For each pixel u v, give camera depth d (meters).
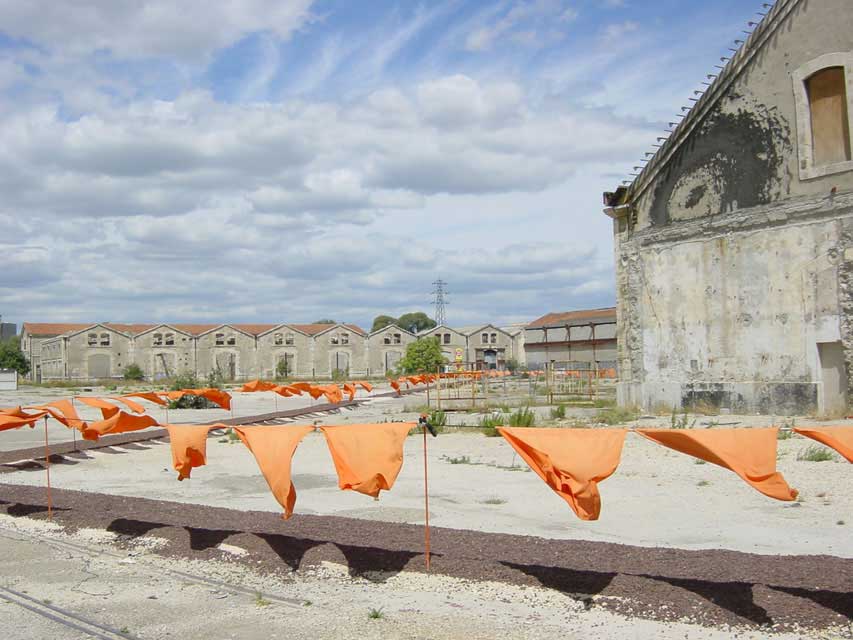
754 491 11.34
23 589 7.35
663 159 22.86
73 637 6.04
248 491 12.66
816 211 19.19
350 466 6.90
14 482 14.06
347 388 30.94
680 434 5.94
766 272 20.25
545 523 9.66
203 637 5.98
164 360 90.69
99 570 7.97
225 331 92.56
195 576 7.67
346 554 7.93
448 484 12.84
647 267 23.31
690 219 22.16
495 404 31.78
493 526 9.54
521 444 6.39
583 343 76.69
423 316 153.38
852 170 18.48
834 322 18.73
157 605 6.80
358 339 96.44
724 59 21.44
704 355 21.69
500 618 6.30
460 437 19.91
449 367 80.88
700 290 21.83
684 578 6.80
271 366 93.31
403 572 7.46
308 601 6.83
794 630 5.79
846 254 18.55
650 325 23.16
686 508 10.34
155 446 19.11
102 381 83.00
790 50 19.88
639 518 9.80
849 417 18.09
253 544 8.40
